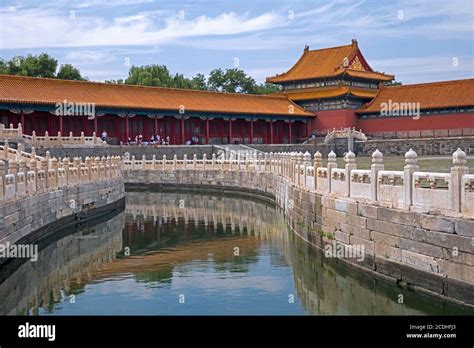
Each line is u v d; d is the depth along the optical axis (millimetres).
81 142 75562
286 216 43625
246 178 65750
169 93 102375
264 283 25938
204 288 25156
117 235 39031
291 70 127562
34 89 84312
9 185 29031
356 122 117438
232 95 111688
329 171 29969
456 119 104000
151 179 76750
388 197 23734
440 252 20375
